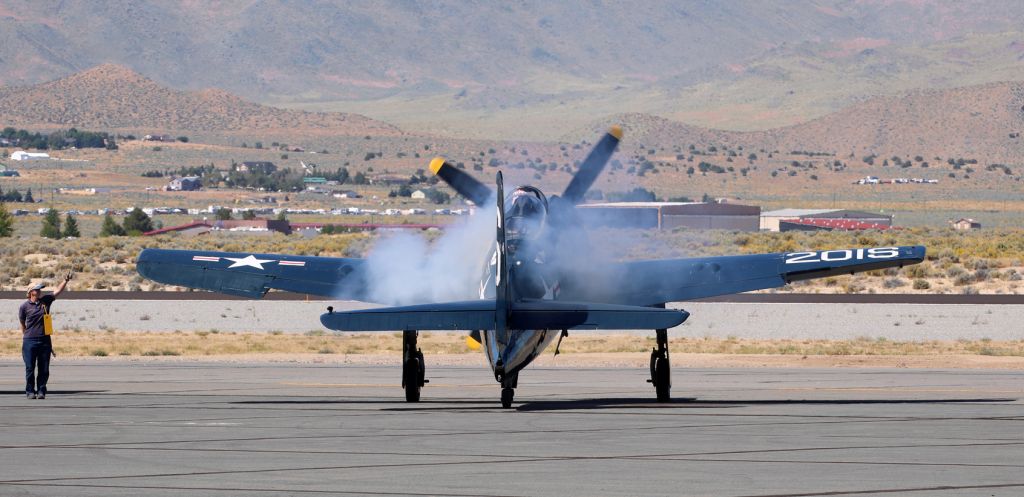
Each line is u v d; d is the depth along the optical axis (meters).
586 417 73.50
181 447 60.69
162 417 73.81
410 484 50.69
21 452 59.09
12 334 169.00
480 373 113.75
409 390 83.75
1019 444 61.22
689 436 64.44
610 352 145.75
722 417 73.38
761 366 123.06
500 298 69.38
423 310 69.94
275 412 76.88
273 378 106.44
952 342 156.12
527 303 71.38
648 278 81.94
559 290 79.75
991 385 98.25
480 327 69.50
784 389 94.75
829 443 61.66
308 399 86.38
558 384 100.25
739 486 50.03
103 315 199.62
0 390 93.12
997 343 154.00
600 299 79.81
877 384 99.56
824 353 139.88
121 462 56.09
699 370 117.12
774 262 82.06
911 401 83.81
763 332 174.50
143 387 96.50
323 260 87.69
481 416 74.19
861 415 74.25
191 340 160.50
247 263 85.50
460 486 50.28
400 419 72.62
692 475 52.50
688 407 79.75
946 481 50.84
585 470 53.78
